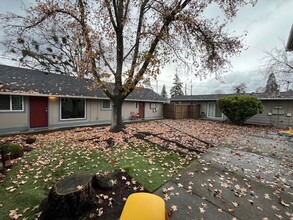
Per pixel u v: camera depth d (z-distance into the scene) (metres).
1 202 2.65
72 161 4.48
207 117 17.31
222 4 7.06
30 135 7.86
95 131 8.96
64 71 19.00
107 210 2.52
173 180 3.61
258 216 2.55
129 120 14.28
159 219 1.80
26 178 3.47
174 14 7.21
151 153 5.45
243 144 6.74
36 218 2.32
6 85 8.05
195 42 8.10
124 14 7.89
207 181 3.59
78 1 7.32
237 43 7.66
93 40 7.33
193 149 5.79
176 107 16.83
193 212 2.60
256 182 3.59
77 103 11.00
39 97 9.23
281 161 4.87
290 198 3.04
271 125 12.64
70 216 2.29
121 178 3.51
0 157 4.28
